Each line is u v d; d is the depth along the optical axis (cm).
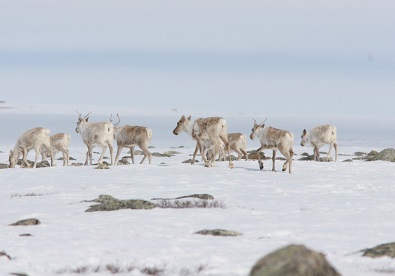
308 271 3155
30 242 5584
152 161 17338
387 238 5706
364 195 8981
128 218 6806
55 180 10888
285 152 11769
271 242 5469
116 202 7619
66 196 8844
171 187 9844
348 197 8750
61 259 4841
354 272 4134
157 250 5150
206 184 10175
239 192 9244
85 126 13712
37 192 9538
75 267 4531
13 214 7350
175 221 6631
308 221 6681
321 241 5547
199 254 4972
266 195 8906
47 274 4294
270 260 3256
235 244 5378
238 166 13100
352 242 5509
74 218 6906
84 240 5647
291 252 3269
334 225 6425
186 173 11631
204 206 7719
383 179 10938
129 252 5091
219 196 8788
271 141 11938
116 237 5812
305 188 9744
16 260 4797
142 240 5638
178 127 13188
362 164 14038
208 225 6384
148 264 4594
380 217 6981
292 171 12144
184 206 7731
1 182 10850
